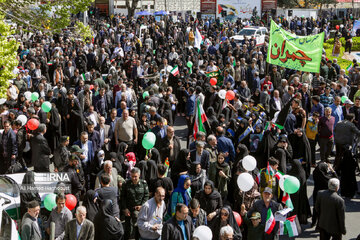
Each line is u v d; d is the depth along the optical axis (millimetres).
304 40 15844
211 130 13766
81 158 11141
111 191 9023
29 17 18500
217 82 18984
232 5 49750
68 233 7910
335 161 13328
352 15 52906
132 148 13102
